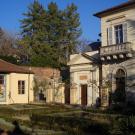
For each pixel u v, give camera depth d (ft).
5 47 262.88
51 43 230.89
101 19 129.70
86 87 135.54
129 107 108.37
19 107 113.50
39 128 60.70
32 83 145.28
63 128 60.75
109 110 101.50
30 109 103.76
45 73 173.37
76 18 238.07
